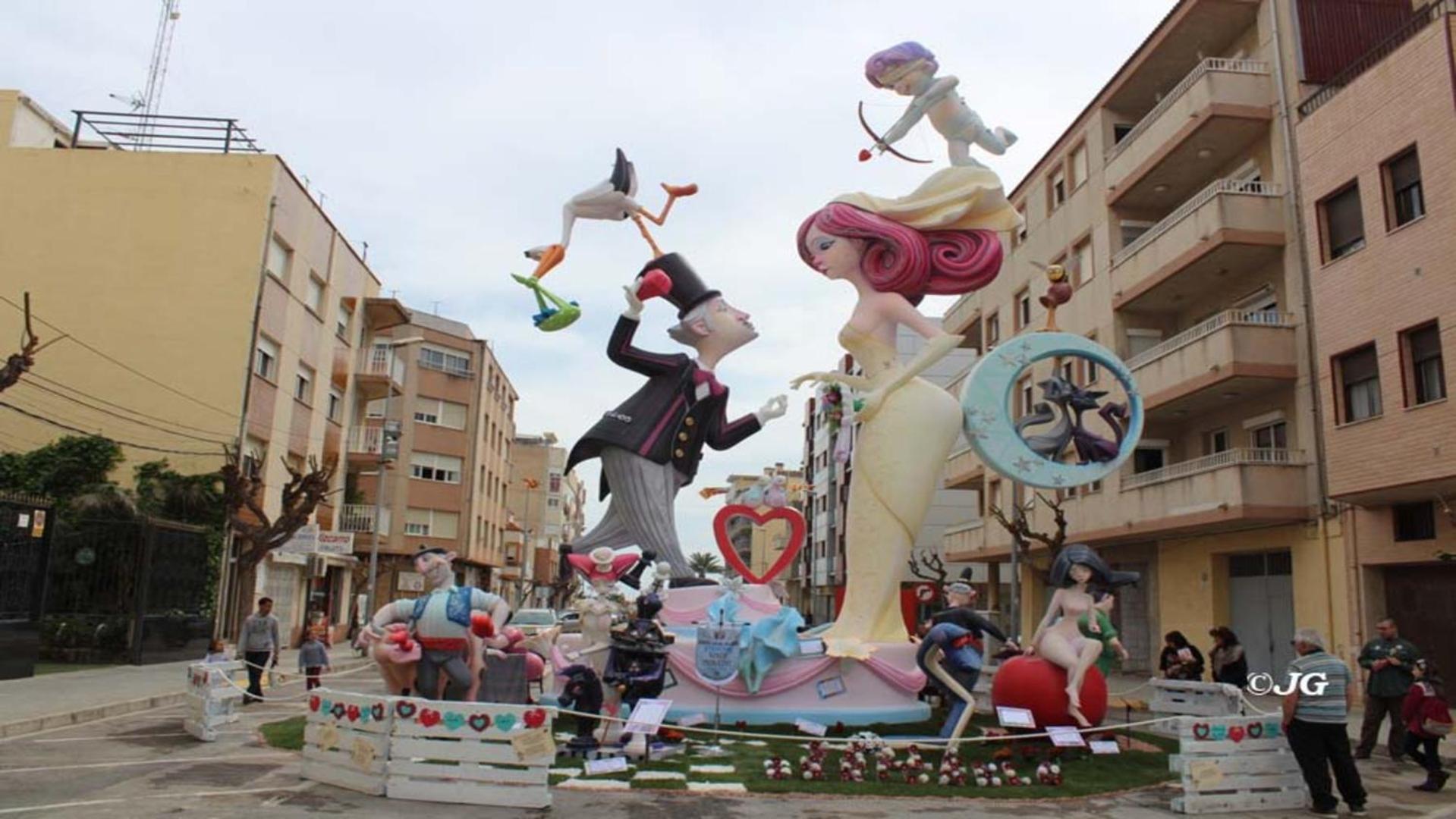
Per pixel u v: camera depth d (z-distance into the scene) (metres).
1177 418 24.70
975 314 36.28
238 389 25.47
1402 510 17.77
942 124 14.12
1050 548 23.25
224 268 26.00
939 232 13.67
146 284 25.78
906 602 25.58
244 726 11.96
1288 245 21.06
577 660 10.58
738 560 13.90
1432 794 9.76
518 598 61.66
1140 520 23.64
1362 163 17.88
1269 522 20.62
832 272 13.72
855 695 12.22
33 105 27.20
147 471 24.73
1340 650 18.92
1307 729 8.52
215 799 7.70
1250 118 21.83
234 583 25.70
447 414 46.72
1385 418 16.98
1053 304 13.77
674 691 12.07
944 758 9.41
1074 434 13.20
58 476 23.61
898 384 13.17
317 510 31.70
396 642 9.16
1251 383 21.12
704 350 15.48
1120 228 26.50
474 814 7.46
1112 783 9.38
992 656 31.81
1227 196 21.30
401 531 44.06
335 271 32.69
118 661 20.56
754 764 9.79
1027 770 10.00
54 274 25.66
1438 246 16.12
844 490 49.25
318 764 8.50
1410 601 17.81
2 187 25.94
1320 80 21.36
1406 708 10.12
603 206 15.12
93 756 9.72
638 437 14.52
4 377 16.09
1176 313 25.97
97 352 25.39
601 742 10.12
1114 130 27.38
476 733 7.84
